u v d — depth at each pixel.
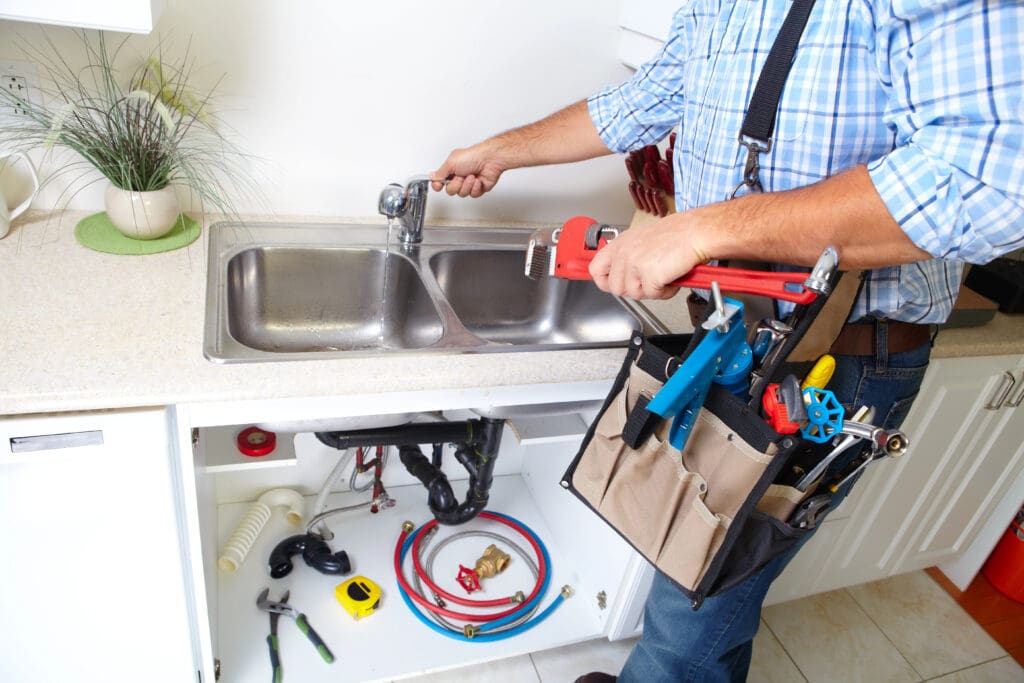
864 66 0.78
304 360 1.01
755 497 0.85
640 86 1.17
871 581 1.97
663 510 0.97
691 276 0.83
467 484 1.96
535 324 1.59
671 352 0.96
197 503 1.05
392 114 1.42
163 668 1.16
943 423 1.52
